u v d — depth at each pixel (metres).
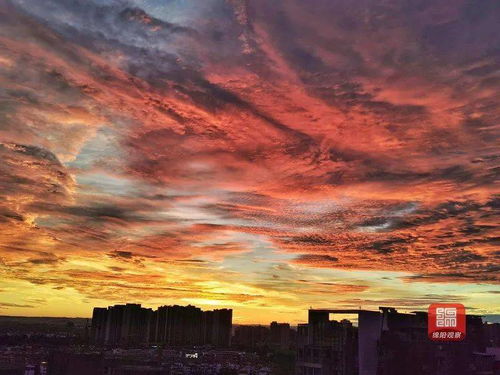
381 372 41.56
